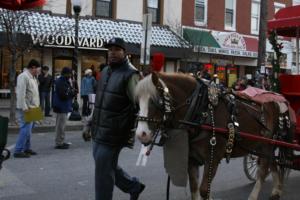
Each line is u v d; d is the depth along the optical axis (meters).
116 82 5.27
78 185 7.81
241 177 8.69
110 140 5.30
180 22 24.45
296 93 7.57
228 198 7.27
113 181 5.43
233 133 5.59
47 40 18.44
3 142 6.03
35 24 18.64
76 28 16.78
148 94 4.78
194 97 5.38
